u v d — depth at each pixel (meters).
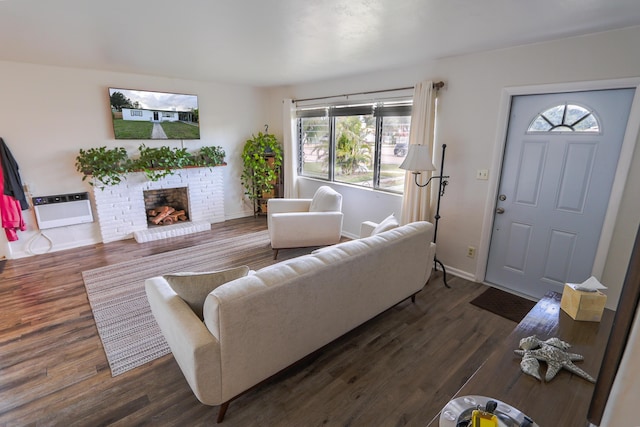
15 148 3.66
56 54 3.18
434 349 2.27
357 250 2.07
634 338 0.45
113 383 1.94
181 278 1.72
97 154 4.00
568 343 1.47
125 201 4.40
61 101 3.86
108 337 2.37
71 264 3.65
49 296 2.95
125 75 4.23
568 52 2.47
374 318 2.65
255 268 3.62
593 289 1.66
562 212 2.72
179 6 1.93
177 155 4.66
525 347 1.41
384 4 1.87
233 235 4.78
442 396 1.86
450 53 3.01
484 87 2.98
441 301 2.93
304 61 3.41
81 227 4.19
